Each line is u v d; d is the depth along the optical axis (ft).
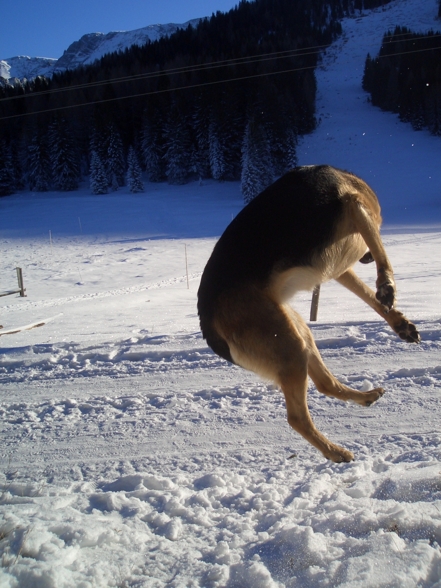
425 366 8.54
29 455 7.25
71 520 4.96
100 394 9.21
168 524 4.95
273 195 5.14
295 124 115.65
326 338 10.31
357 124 128.57
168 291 25.41
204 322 5.28
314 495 5.26
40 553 4.27
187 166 108.88
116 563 4.28
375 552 3.91
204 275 5.36
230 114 105.50
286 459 6.44
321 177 5.11
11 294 29.99
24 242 56.85
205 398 8.55
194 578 4.08
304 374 5.12
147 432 7.58
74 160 109.81
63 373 10.48
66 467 6.82
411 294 17.56
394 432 6.75
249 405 8.07
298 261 4.92
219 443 7.03
